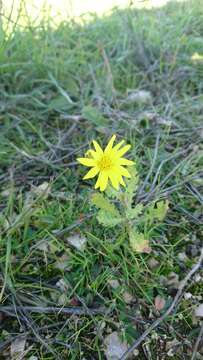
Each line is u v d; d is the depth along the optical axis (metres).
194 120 0.19
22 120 0.19
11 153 0.17
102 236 0.14
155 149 0.17
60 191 0.16
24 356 0.12
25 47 0.21
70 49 0.22
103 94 0.20
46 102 0.20
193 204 0.15
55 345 0.12
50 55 0.21
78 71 0.21
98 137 0.18
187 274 0.13
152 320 0.13
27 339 0.12
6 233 0.14
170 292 0.13
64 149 0.18
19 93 0.20
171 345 0.12
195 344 0.12
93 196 0.13
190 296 0.13
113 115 0.19
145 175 0.16
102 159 0.12
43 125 0.19
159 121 0.19
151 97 0.20
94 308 0.13
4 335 0.12
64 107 0.19
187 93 0.21
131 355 0.12
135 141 0.18
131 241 0.13
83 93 0.20
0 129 0.18
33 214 0.14
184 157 0.17
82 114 0.19
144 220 0.13
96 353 0.12
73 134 0.18
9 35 0.20
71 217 0.15
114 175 0.12
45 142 0.18
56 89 0.21
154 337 0.12
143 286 0.13
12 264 0.14
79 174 0.17
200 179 0.16
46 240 0.14
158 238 0.14
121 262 0.13
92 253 0.14
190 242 0.14
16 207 0.15
